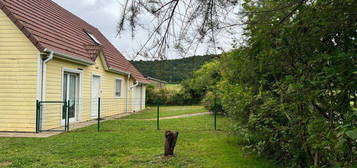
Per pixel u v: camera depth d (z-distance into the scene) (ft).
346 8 8.20
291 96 9.92
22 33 26.61
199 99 79.82
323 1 8.40
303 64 9.91
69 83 33.50
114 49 59.93
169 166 15.16
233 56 11.71
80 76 35.35
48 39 28.73
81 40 39.83
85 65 36.52
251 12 9.04
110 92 46.26
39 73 26.63
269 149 15.24
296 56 10.24
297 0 8.59
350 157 8.14
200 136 24.39
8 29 26.71
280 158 15.05
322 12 8.59
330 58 8.45
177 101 79.82
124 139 22.88
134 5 9.12
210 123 34.01
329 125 8.29
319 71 9.27
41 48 25.95
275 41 9.91
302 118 10.09
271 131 12.48
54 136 24.29
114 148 19.47
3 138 23.17
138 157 17.02
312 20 8.87
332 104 8.67
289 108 10.48
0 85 26.78
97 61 40.65
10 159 16.34
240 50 10.74
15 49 26.68
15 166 15.03
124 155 17.53
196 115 45.93
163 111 56.65
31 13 30.60
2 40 26.71
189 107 71.31
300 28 9.27
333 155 9.25
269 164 15.25
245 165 15.17
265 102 12.44
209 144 20.76
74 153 17.98
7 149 19.04
